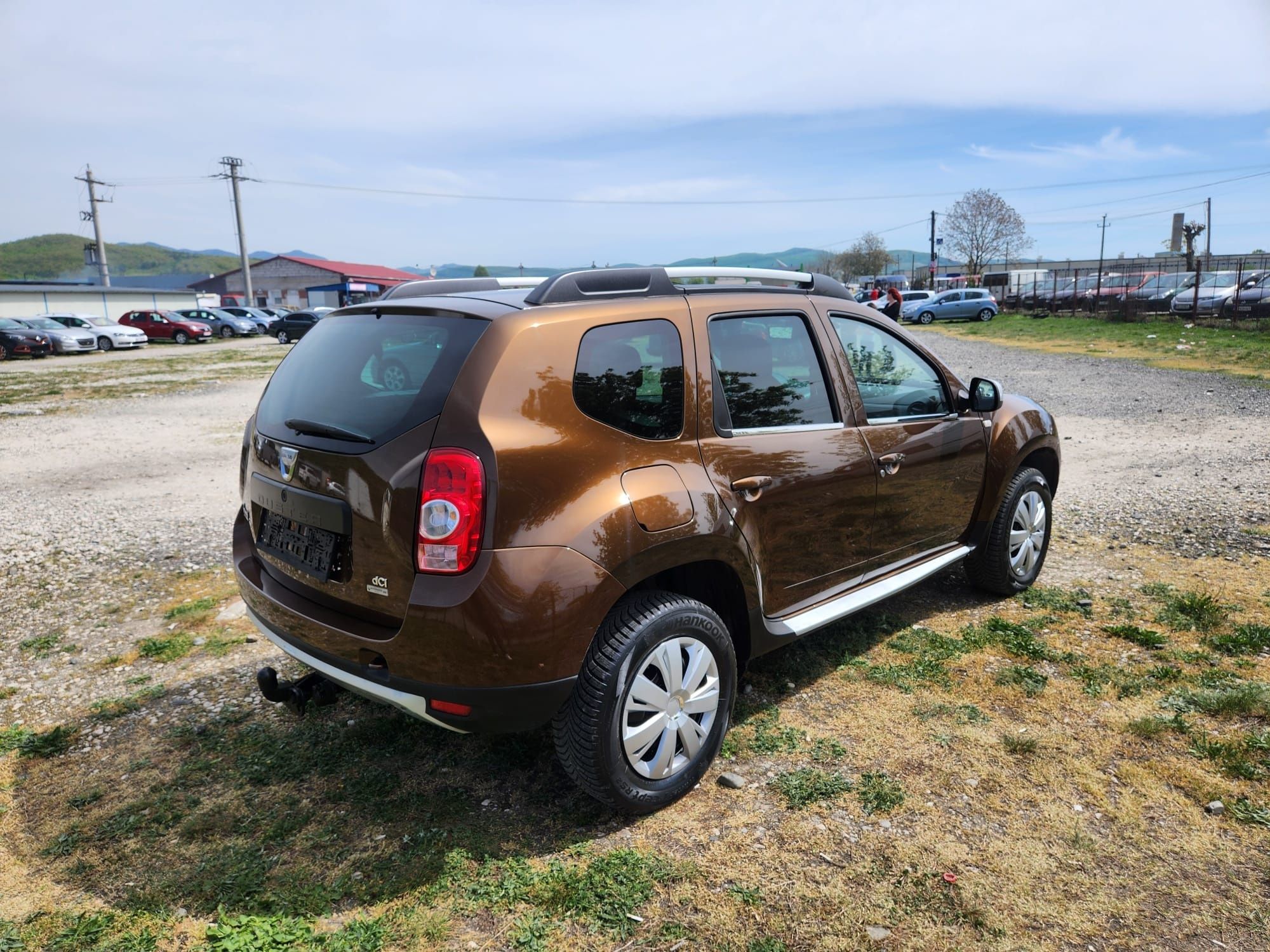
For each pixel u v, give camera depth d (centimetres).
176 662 410
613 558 250
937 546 408
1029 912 229
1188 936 220
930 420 390
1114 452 859
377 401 262
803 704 347
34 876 254
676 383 286
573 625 243
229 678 390
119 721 351
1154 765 297
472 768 306
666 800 276
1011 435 433
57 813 287
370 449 250
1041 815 271
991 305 3731
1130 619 426
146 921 233
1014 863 249
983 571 450
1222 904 231
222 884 246
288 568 289
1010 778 292
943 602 458
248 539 340
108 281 7481
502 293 295
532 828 270
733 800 283
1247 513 607
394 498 242
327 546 270
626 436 267
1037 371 1655
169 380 2091
